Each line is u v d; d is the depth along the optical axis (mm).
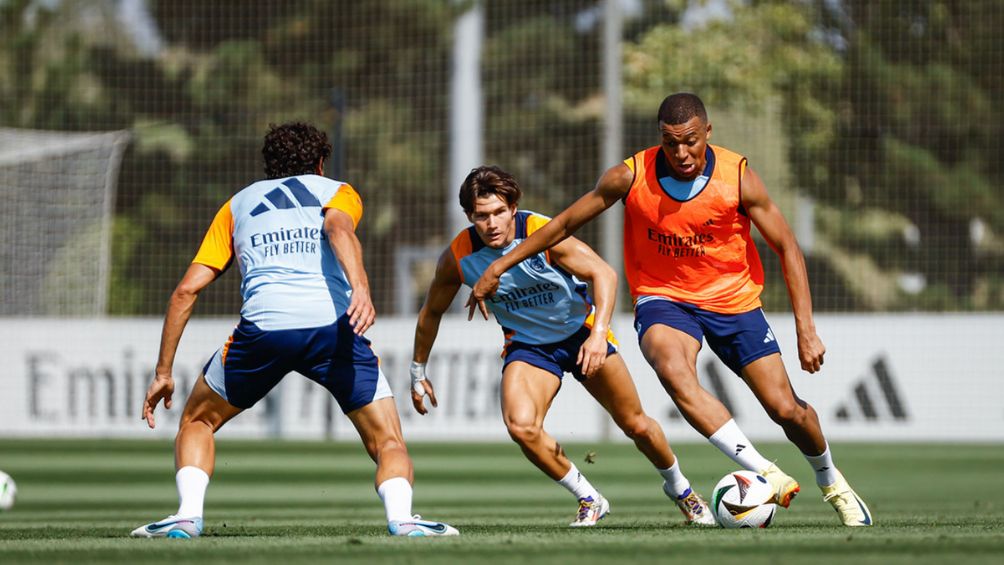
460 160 89375
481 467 48438
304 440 64062
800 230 108188
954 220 102375
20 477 43562
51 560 14266
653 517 26219
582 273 20766
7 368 67812
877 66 101438
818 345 20875
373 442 18703
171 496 36812
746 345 21312
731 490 20141
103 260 81875
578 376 22531
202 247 18812
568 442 61812
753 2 105562
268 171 19297
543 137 111188
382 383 18734
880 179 103125
